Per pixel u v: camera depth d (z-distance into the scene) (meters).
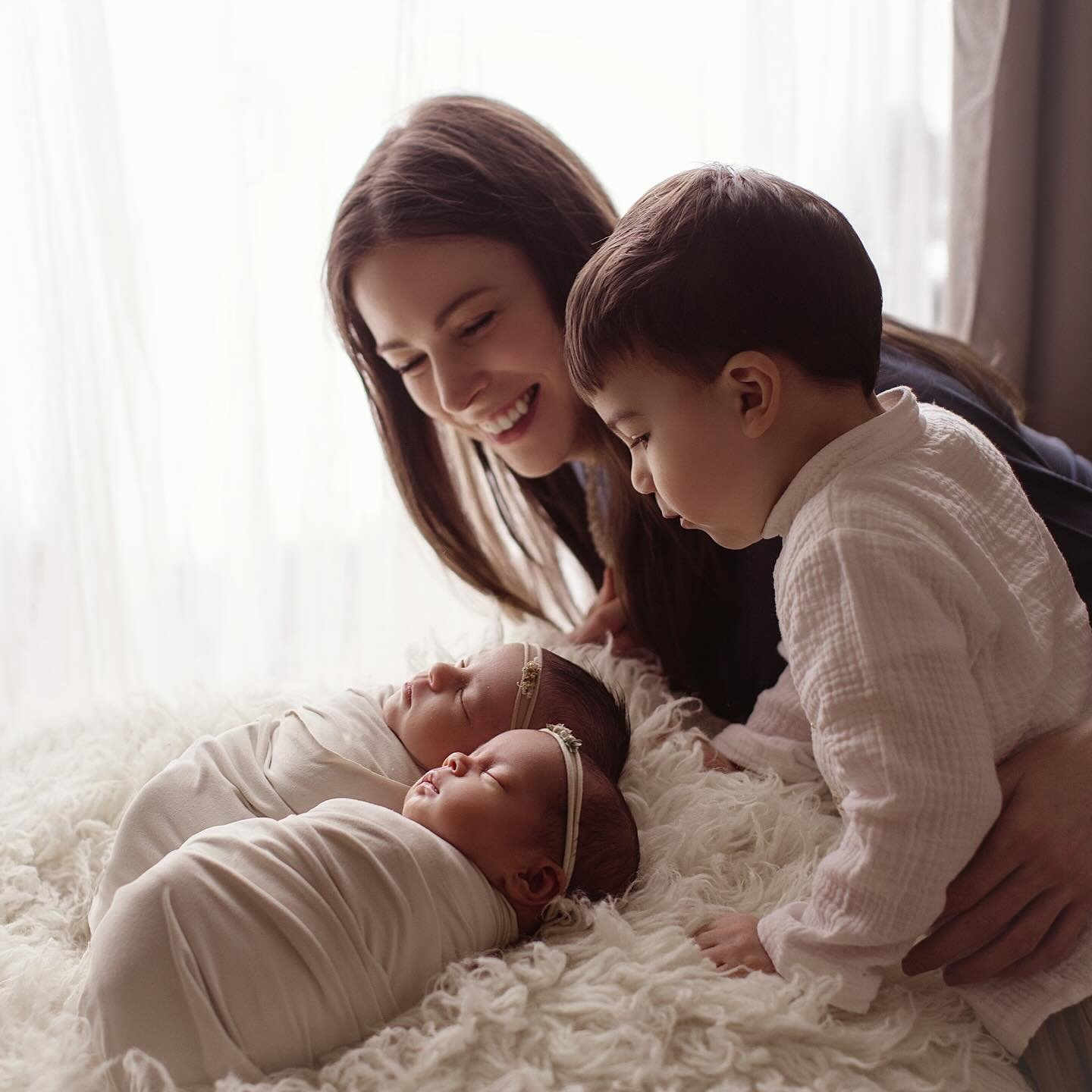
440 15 1.73
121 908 0.80
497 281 1.21
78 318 1.60
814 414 0.88
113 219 1.60
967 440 0.93
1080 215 1.93
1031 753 0.87
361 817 0.88
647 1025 0.78
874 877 0.78
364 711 1.10
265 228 1.72
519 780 0.94
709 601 1.35
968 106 1.90
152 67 1.64
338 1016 0.80
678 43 1.86
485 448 1.49
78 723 1.34
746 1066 0.76
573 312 0.92
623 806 0.99
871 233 2.02
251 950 0.78
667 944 0.85
